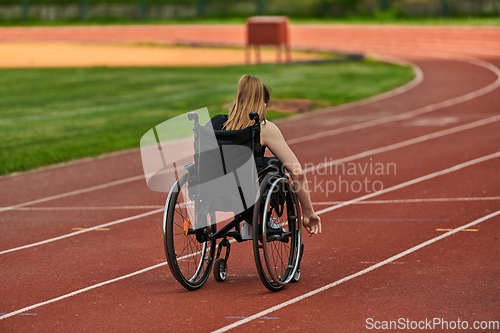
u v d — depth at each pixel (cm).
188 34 17750
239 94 1841
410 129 5162
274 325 1581
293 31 17912
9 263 2200
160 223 2702
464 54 11619
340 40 15562
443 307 1658
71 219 2806
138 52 13788
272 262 2103
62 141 4753
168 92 7819
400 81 8544
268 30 10919
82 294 1867
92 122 5669
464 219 2594
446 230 2442
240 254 2234
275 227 1891
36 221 2788
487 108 6147
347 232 2481
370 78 8925
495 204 2823
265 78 9150
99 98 7381
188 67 10775
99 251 2319
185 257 2188
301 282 1917
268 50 13825
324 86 8150
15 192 3356
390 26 17925
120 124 5547
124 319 1658
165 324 1612
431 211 2753
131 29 19400
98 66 11088
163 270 2081
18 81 9056
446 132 4947
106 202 3111
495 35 14550
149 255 2252
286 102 6825
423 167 3738
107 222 2742
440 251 2173
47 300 1823
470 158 3944
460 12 19588
